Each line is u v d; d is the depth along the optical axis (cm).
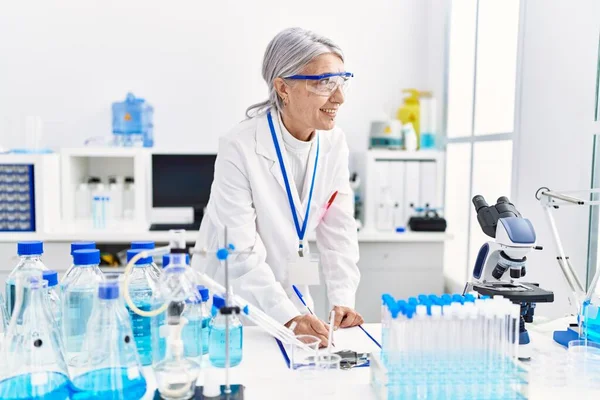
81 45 361
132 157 366
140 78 367
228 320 120
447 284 368
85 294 130
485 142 310
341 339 154
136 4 362
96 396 106
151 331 124
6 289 135
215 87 371
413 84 384
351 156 378
